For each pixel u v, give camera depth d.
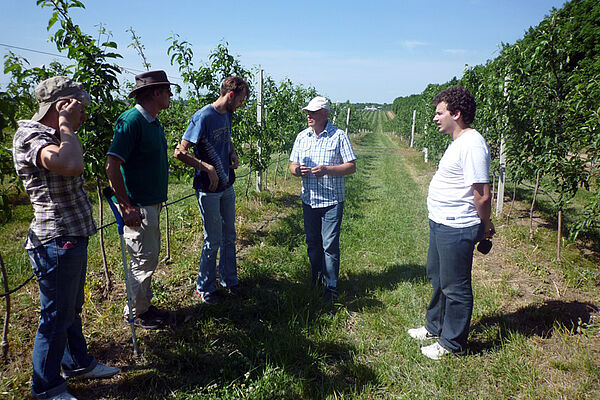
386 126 43.88
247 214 6.70
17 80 2.99
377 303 3.71
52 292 2.10
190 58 5.98
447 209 2.67
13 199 7.34
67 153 1.92
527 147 5.72
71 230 2.10
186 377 2.57
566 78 5.21
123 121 2.60
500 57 6.20
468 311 2.77
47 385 2.16
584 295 3.94
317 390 2.45
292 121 12.10
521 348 2.96
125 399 2.34
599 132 4.36
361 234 5.95
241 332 3.10
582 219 4.55
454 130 2.72
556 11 5.11
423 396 2.46
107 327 3.06
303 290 3.85
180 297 3.64
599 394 2.45
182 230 5.71
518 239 5.77
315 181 3.64
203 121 3.24
